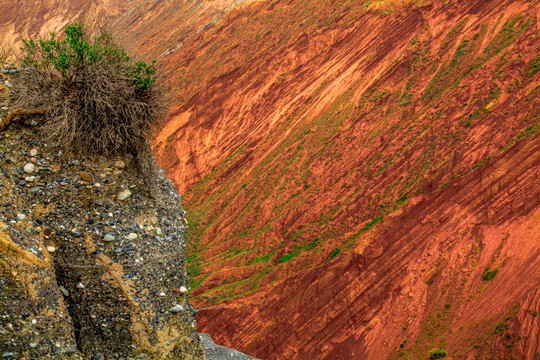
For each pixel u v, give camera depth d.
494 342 23.17
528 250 26.12
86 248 5.89
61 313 5.48
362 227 32.06
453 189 30.55
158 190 6.99
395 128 37.34
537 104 31.47
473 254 27.53
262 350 28.95
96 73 6.21
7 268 5.16
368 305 28.23
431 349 24.50
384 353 25.84
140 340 5.80
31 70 6.15
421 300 26.98
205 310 30.59
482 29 39.00
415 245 29.47
